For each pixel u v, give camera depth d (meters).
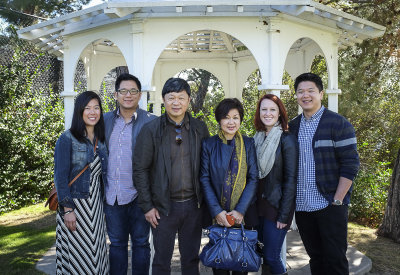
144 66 3.37
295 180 2.49
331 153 2.53
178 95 2.40
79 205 2.51
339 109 5.77
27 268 3.57
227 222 2.37
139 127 2.78
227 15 3.30
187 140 2.51
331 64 3.94
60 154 2.50
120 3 2.97
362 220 6.08
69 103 3.91
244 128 6.26
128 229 2.83
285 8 3.20
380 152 8.47
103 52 5.32
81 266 2.51
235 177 2.46
